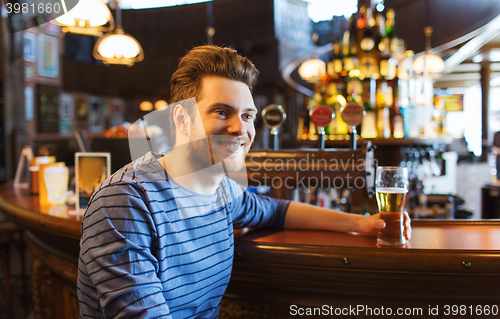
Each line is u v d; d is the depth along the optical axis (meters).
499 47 5.43
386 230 0.90
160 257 0.72
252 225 1.05
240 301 1.04
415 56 4.29
